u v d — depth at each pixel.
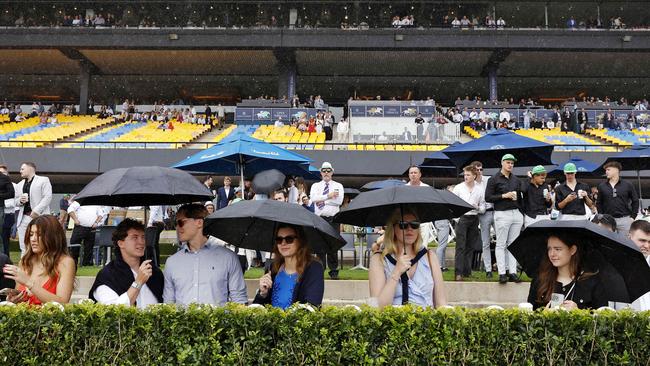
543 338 3.42
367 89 43.53
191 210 4.95
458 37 33.88
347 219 5.22
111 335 3.48
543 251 4.76
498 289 8.65
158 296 4.97
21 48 34.75
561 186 9.14
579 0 37.97
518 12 40.22
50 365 3.46
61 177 25.42
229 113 36.88
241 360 3.40
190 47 34.03
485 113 30.28
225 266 4.99
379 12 39.50
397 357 3.40
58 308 3.57
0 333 3.48
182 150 25.19
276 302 4.71
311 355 3.39
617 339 3.43
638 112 30.66
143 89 44.34
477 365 3.40
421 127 26.53
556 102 45.22
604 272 4.47
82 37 33.94
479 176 9.55
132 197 5.44
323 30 33.88
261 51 36.56
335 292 8.88
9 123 31.98
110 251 10.95
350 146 26.47
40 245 4.95
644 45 33.50
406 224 4.62
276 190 8.57
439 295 4.75
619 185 9.09
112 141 25.45
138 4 39.09
